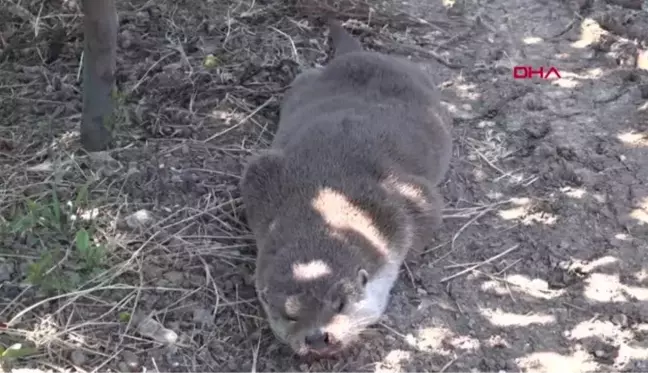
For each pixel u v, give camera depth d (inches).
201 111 54.2
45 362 39.8
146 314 42.3
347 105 49.4
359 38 62.1
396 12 64.9
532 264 46.1
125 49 58.3
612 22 63.1
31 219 44.6
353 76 51.9
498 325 43.1
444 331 42.7
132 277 43.9
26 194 47.4
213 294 43.6
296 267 40.1
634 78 58.7
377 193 43.8
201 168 50.3
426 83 53.9
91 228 45.4
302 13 63.4
